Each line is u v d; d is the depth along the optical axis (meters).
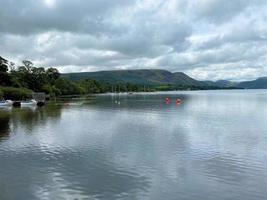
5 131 45.16
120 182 22.25
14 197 19.73
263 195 20.06
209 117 65.06
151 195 20.00
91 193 20.33
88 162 27.41
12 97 135.62
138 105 108.88
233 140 37.38
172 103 122.69
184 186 21.53
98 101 139.88
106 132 43.97
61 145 34.69
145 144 35.12
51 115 70.44
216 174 24.05
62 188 21.19
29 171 24.81
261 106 102.12
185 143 35.62
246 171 24.78
